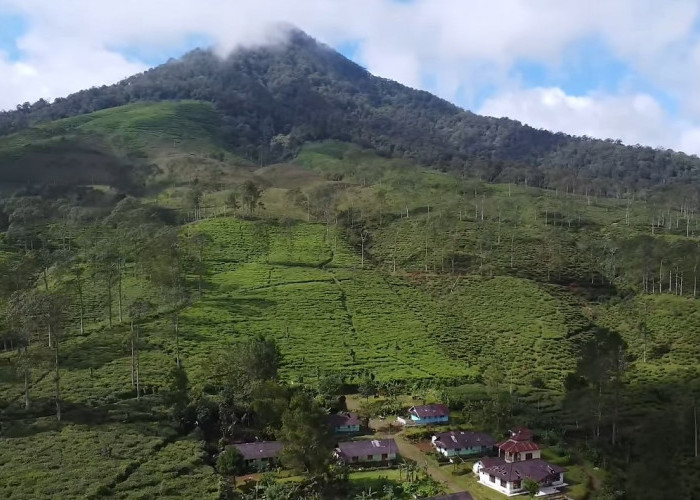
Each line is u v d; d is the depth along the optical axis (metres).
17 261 132.25
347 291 152.00
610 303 153.88
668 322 138.75
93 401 86.06
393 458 81.56
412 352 122.06
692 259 152.25
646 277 160.88
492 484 75.75
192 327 120.56
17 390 88.06
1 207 189.25
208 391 93.06
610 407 96.75
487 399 101.00
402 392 105.81
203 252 169.50
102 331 115.81
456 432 87.62
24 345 95.12
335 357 115.25
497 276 163.25
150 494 62.03
